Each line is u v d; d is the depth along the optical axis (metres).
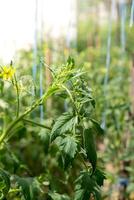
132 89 3.92
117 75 5.93
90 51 7.03
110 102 4.38
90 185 1.98
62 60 4.69
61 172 3.56
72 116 1.95
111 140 4.07
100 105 4.26
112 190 3.74
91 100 1.97
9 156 2.53
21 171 2.92
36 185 2.08
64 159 1.90
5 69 2.06
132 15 3.65
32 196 2.02
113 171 3.94
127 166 3.90
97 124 1.96
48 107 4.32
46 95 2.06
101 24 10.97
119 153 3.98
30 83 2.15
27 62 4.84
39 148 3.94
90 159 1.86
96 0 10.67
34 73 3.58
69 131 2.05
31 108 2.10
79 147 1.96
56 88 2.03
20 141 3.97
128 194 3.78
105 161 3.91
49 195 2.16
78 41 9.23
